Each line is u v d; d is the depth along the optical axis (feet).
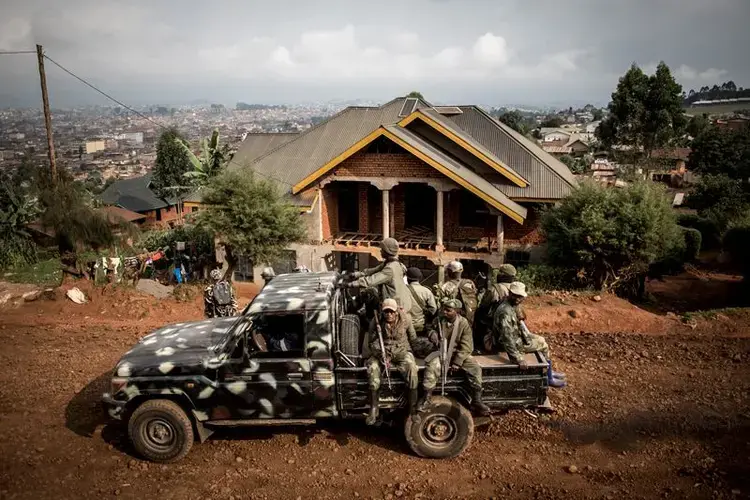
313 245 75.61
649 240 52.80
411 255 75.66
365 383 23.53
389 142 70.08
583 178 65.72
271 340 24.43
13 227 95.66
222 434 26.40
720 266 85.46
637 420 26.30
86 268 63.52
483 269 75.05
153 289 60.59
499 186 71.05
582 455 23.68
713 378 30.94
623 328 41.91
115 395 24.04
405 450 24.61
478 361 23.88
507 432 25.73
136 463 24.16
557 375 26.03
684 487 21.24
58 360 35.86
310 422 24.07
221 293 38.06
